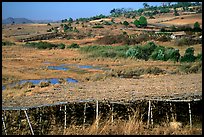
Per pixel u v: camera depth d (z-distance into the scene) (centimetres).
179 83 2539
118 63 5025
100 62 5259
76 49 7281
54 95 2150
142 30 11269
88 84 2797
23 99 1986
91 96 2003
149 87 2377
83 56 6031
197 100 1197
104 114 1153
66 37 10819
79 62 5378
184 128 1020
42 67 4753
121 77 3397
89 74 3962
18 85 3000
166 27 11788
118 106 1211
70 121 1118
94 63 5200
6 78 3684
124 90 2267
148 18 16212
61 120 1125
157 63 4694
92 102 1241
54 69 4569
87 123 1086
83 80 3406
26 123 1077
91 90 2358
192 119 1126
